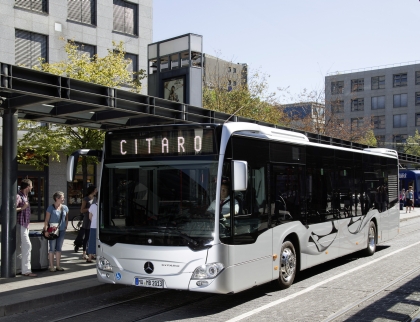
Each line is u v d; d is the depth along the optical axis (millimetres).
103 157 8430
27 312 8023
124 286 9898
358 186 13078
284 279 9312
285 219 9281
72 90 9844
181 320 7312
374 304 8070
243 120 14359
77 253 13945
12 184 10219
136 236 7797
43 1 25797
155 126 8086
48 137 18500
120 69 20359
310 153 10461
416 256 13711
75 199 27594
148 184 7969
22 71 9195
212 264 7375
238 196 7910
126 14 29438
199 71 23688
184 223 7594
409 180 47094
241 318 7320
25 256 10336
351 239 12484
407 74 77875
